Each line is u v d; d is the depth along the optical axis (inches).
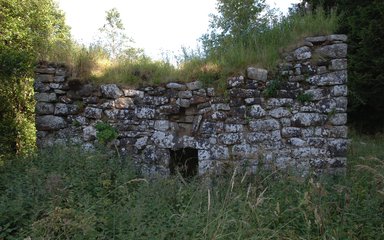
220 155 243.6
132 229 136.2
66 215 137.5
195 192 181.8
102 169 198.4
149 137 254.7
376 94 420.5
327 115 239.8
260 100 243.4
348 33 467.5
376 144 355.3
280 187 193.0
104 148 236.5
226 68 251.1
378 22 415.2
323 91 240.5
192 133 251.9
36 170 180.2
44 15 479.5
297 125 240.7
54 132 260.7
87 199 151.5
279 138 241.1
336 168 236.5
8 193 161.8
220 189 200.5
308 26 253.4
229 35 301.7
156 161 251.3
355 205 168.1
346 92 239.0
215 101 247.6
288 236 151.4
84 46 280.8
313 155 238.5
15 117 453.7
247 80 244.7
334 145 237.9
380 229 152.4
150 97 256.8
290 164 233.3
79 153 218.4
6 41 433.1
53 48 271.7
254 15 340.5
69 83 260.7
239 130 243.6
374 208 161.5
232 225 152.3
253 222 155.9
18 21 435.8
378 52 418.0
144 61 279.0
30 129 455.8
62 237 133.6
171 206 166.9
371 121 463.2
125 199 167.9
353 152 290.8
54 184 162.7
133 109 257.6
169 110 253.9
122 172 204.5
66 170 193.9
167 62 275.4
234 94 244.7
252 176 228.1
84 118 259.0
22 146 433.7
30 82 446.6
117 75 262.8
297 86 242.8
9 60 364.5
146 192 172.4
